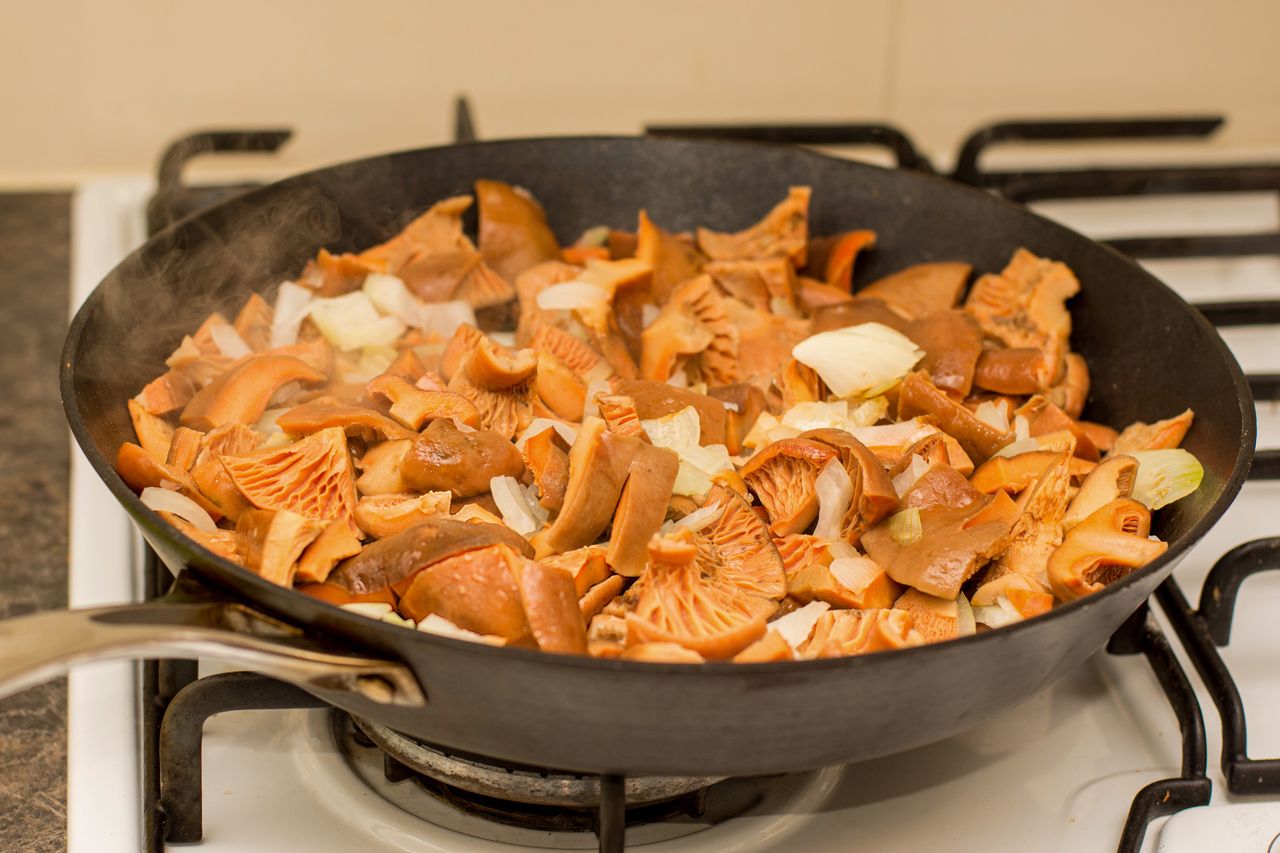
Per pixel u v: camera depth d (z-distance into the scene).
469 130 0.78
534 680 0.52
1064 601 0.59
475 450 0.60
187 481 0.60
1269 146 0.92
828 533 0.60
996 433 0.63
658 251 0.69
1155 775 0.60
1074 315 0.69
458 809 0.60
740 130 0.79
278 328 0.67
